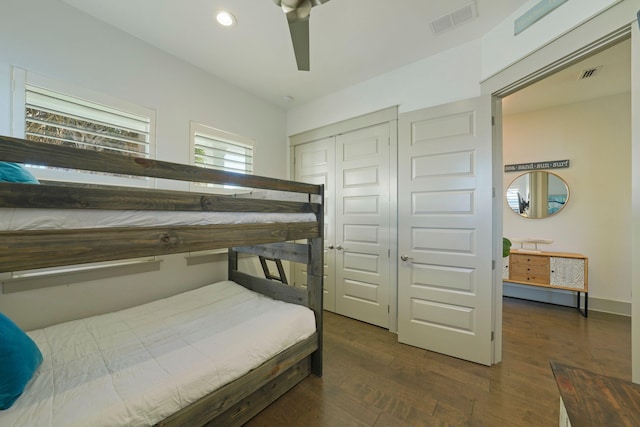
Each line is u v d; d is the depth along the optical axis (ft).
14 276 5.37
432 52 7.82
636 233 3.97
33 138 5.76
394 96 8.82
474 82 7.23
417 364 7.10
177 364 4.17
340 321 10.10
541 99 10.88
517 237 12.48
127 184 7.10
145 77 7.39
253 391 4.89
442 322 7.63
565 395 2.75
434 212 7.76
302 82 9.67
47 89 5.78
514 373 6.64
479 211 7.09
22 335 3.67
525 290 12.25
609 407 2.56
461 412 5.33
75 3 6.00
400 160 8.41
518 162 12.42
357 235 10.16
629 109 10.37
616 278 10.52
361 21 6.51
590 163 11.00
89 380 3.71
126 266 6.96
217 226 4.52
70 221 3.08
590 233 10.99
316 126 11.16
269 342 5.27
